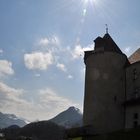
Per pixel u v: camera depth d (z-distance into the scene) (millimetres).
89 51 64250
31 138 158625
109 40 61656
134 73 57125
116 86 58219
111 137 45750
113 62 59344
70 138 58656
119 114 56750
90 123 57656
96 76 59531
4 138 147750
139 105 51406
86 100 60281
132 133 42156
